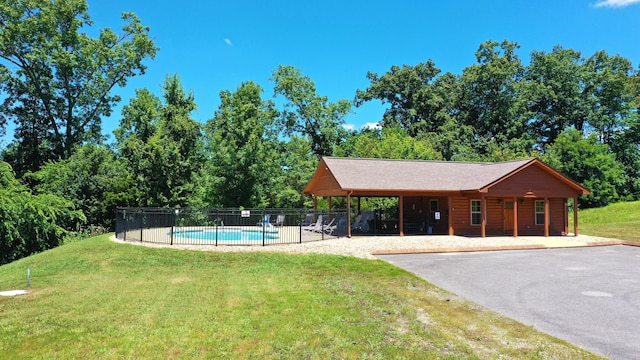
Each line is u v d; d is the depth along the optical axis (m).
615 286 11.03
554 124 54.34
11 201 24.41
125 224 19.11
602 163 43.19
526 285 11.15
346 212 22.11
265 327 7.43
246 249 16.61
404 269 13.45
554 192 23.61
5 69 36.22
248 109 35.72
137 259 14.90
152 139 31.91
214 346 6.55
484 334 7.19
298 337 6.93
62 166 31.55
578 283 11.41
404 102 56.84
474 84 55.62
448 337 7.00
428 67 59.38
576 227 24.00
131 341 6.75
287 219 31.08
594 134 44.66
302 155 40.12
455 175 24.94
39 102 40.06
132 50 40.22
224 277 12.06
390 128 50.50
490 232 24.36
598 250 18.92
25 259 17.31
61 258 15.58
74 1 37.06
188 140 34.16
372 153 39.41
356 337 6.97
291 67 47.41
